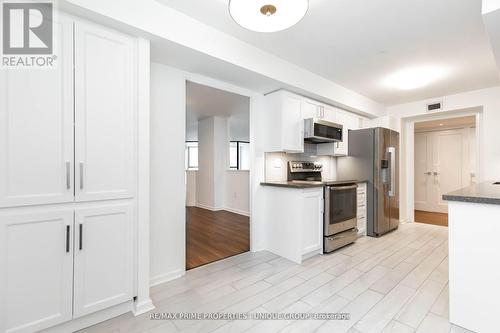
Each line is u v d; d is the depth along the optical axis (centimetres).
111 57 163
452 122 520
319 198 292
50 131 142
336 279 226
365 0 171
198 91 372
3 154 129
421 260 272
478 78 317
